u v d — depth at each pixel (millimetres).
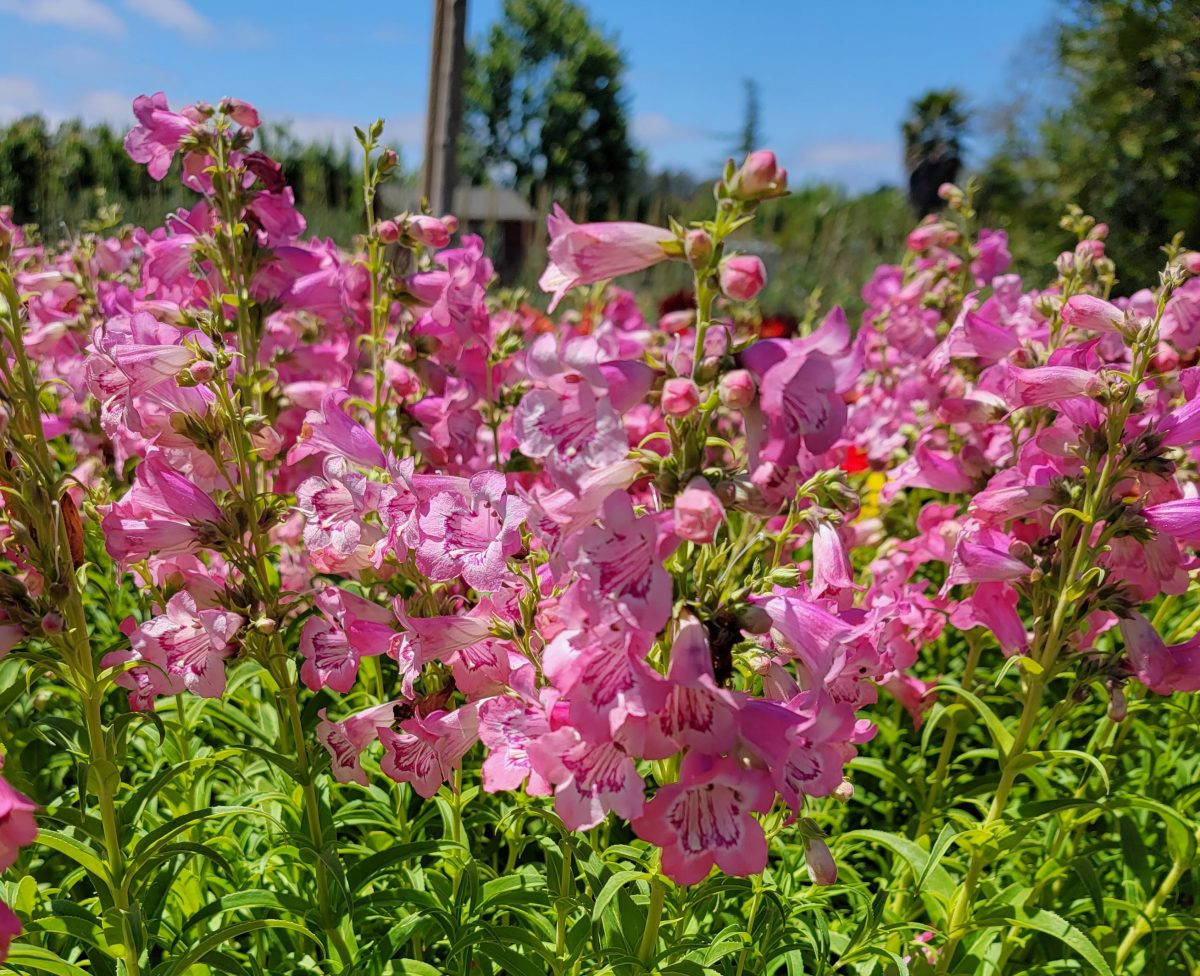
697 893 2717
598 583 1962
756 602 2303
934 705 3908
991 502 3148
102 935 2840
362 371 4789
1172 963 3848
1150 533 2953
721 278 2078
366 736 2836
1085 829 4031
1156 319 2881
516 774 2305
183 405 2900
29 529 2596
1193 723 3281
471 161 61375
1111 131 14922
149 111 3635
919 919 4070
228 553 2941
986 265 5961
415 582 3016
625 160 61250
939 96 35438
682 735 2037
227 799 3885
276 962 3686
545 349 2055
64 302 5309
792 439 2049
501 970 3305
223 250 3678
